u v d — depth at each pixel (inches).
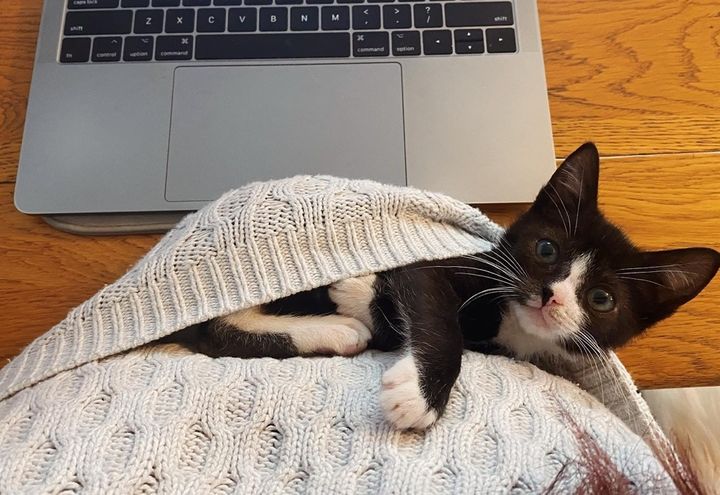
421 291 10.5
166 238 10.6
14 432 7.7
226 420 7.9
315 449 7.6
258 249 9.8
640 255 10.9
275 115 13.2
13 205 13.0
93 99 13.2
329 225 10.1
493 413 8.2
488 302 11.4
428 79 13.5
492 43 13.8
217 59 13.6
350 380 8.6
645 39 14.5
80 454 7.2
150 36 13.7
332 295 11.2
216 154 12.9
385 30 13.9
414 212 11.0
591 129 13.7
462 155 13.0
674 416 9.9
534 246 11.2
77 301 12.4
